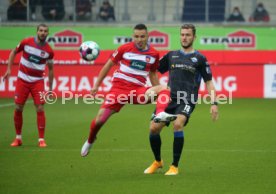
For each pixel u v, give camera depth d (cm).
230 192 2175
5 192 2162
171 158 2938
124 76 2528
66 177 2442
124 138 3641
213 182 2352
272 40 7094
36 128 4109
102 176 2470
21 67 3309
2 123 4378
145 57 2522
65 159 2886
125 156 2986
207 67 2506
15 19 7375
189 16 7394
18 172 2545
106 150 3181
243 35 7119
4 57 6481
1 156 2969
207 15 7319
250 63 6391
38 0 7400
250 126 4253
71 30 7138
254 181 2373
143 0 7469
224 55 6681
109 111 2503
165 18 7475
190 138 3659
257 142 3488
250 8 7381
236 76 6397
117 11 7412
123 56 2527
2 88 6312
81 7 7394
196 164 2769
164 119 2400
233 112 5184
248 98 6384
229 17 7362
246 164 2764
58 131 3953
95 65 6291
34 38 3319
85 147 2533
